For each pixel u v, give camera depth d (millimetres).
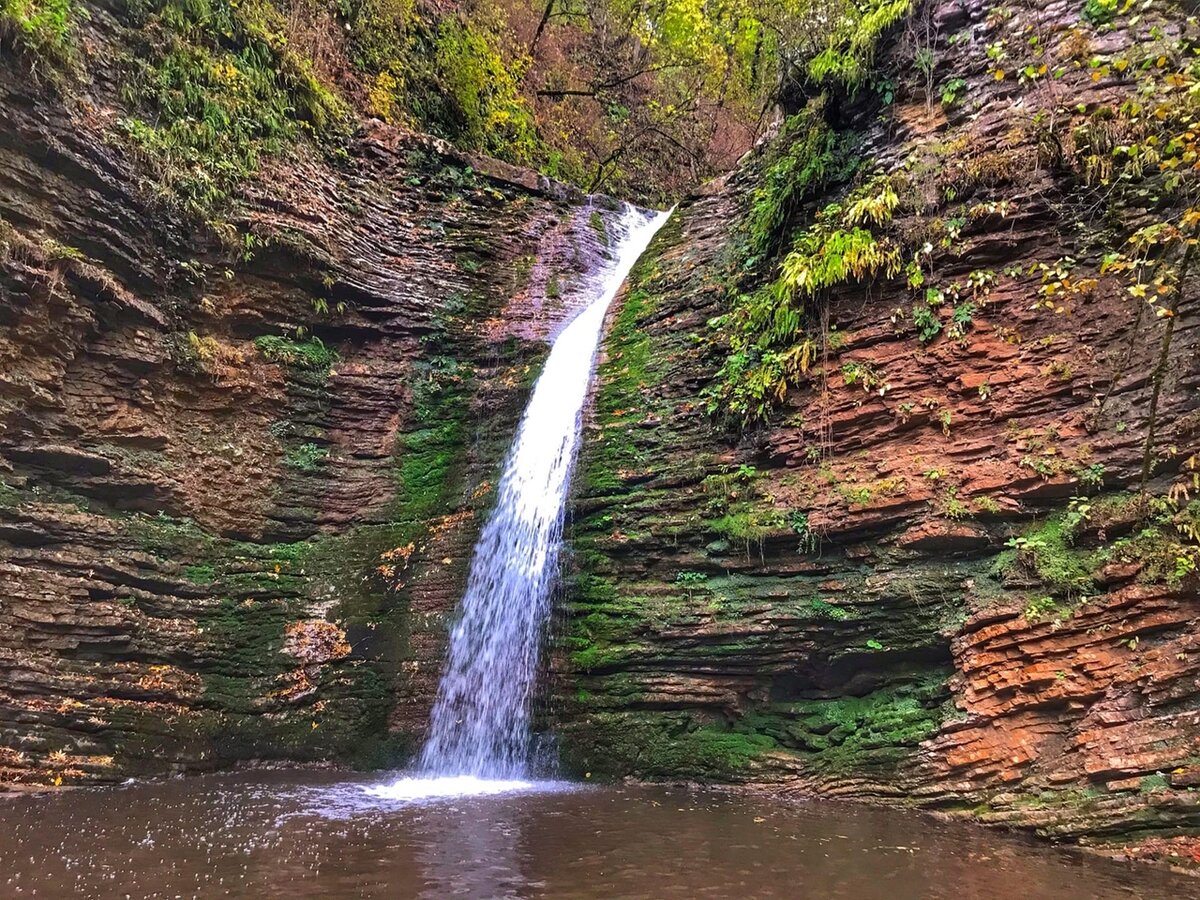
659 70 25812
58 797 7230
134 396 10164
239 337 11812
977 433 8320
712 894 4699
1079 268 8180
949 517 8086
